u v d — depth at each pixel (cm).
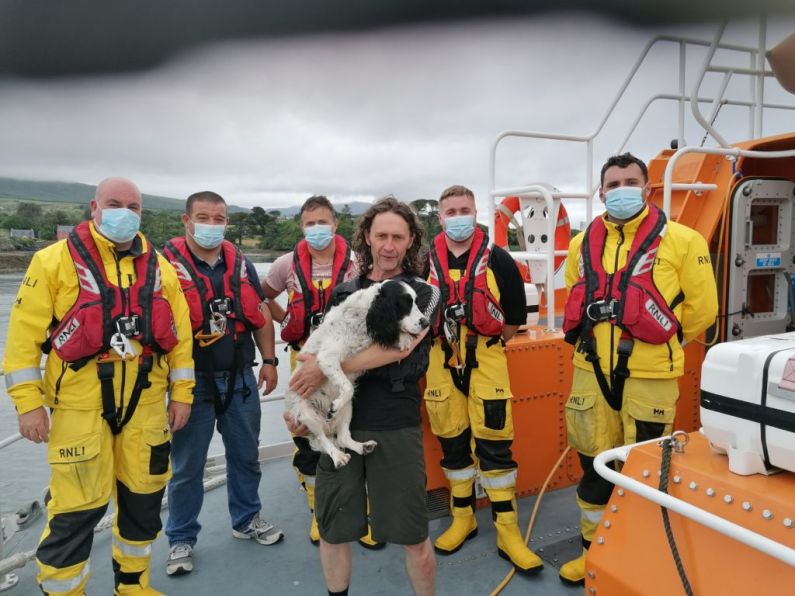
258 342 345
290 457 471
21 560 285
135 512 254
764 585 135
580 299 255
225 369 311
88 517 236
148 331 240
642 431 244
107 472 241
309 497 342
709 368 159
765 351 147
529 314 376
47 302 229
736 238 336
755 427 147
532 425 357
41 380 235
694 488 157
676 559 155
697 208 357
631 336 243
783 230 354
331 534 218
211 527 354
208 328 302
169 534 310
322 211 329
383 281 223
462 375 295
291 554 321
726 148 327
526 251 456
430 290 229
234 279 308
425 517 219
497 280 290
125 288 238
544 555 302
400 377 216
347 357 216
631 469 178
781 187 345
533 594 269
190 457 306
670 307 239
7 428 473
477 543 318
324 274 334
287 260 363
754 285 375
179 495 306
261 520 339
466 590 274
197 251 308
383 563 304
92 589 292
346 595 227
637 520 172
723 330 346
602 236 256
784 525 134
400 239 228
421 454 221
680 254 240
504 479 297
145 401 249
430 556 222
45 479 422
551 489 370
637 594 166
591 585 184
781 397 140
